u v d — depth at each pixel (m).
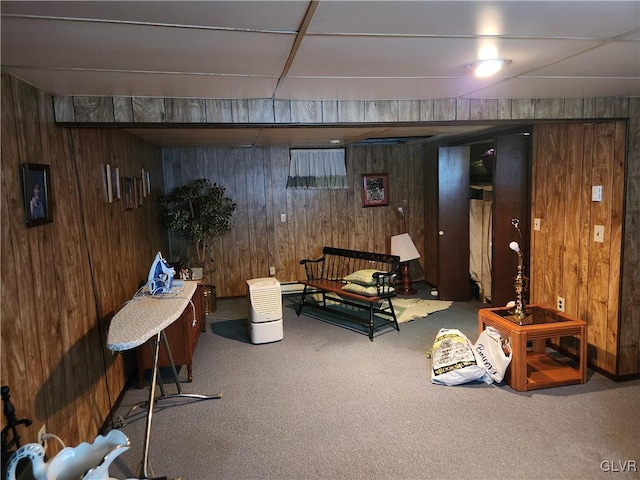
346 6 1.31
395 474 2.35
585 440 2.60
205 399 3.22
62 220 2.40
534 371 3.40
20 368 1.86
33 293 2.02
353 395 3.22
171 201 5.34
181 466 2.46
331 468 2.41
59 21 1.37
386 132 4.40
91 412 2.68
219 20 1.40
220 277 6.04
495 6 1.34
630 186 3.15
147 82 2.21
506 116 3.05
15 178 1.91
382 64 2.00
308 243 6.20
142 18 1.36
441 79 2.34
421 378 3.46
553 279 3.87
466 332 4.47
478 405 3.03
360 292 4.52
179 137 4.34
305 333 4.59
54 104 2.42
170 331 3.43
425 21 1.46
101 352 2.91
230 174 5.91
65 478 1.54
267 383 3.46
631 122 3.12
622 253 3.20
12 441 1.64
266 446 2.63
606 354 3.38
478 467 2.38
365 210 6.32
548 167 3.86
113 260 3.28
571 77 2.37
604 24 1.52
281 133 4.16
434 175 6.08
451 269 5.57
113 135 3.40
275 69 2.05
